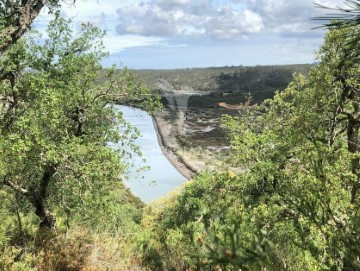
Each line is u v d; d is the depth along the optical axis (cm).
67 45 1638
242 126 2094
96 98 1661
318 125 1645
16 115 1179
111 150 1441
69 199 1435
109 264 972
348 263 160
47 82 1360
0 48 1161
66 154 1309
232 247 140
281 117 1977
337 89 1659
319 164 216
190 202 1698
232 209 204
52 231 1170
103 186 1413
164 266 877
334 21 132
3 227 912
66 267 913
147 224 2322
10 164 1151
